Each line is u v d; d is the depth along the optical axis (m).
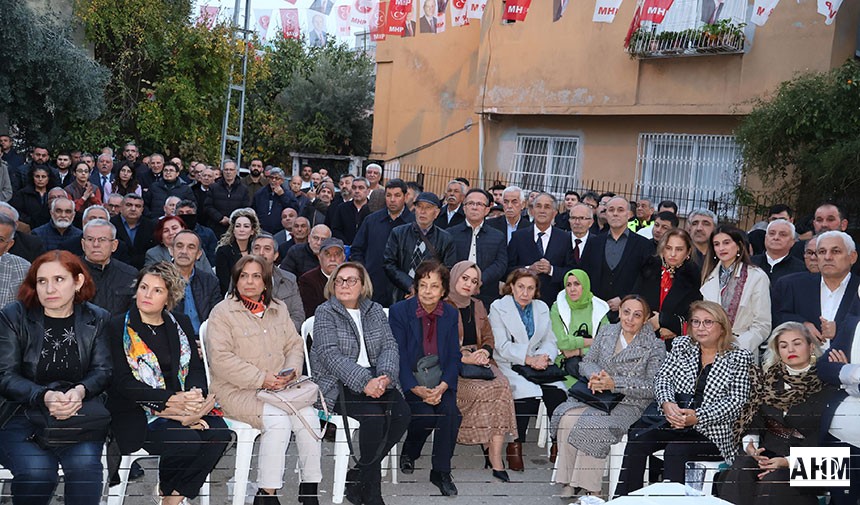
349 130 26.06
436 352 5.51
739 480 4.56
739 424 4.86
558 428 5.36
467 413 5.54
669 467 4.84
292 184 13.02
